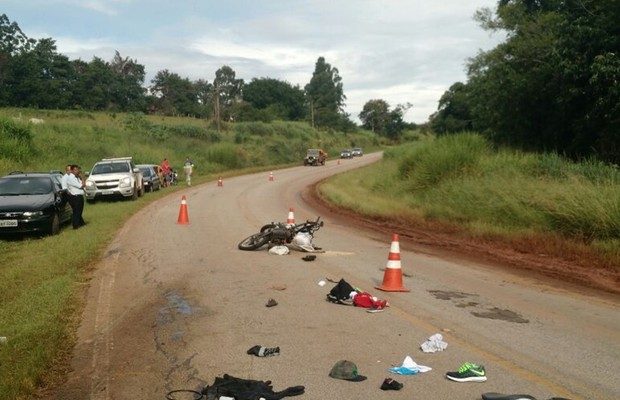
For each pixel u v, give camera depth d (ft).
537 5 99.91
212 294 29.09
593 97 74.59
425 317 25.39
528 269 38.96
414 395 16.52
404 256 43.19
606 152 72.84
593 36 71.51
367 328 23.47
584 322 25.53
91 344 21.17
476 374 17.87
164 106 366.84
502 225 54.44
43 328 22.17
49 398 16.38
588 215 46.32
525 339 22.41
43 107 296.71
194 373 18.21
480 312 26.66
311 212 74.84
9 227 49.01
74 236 48.39
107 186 83.20
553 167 64.54
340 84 567.59
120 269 35.12
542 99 88.17
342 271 35.70
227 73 446.19
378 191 94.79
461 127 195.72
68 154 126.93
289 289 30.48
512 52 92.22
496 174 67.92
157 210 72.23
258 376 17.93
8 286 30.60
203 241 46.85
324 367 18.79
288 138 309.22
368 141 431.84
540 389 17.13
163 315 25.13
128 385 17.28
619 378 18.28
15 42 325.62
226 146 191.83
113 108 334.24
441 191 71.15
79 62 357.82
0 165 102.94
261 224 58.90
